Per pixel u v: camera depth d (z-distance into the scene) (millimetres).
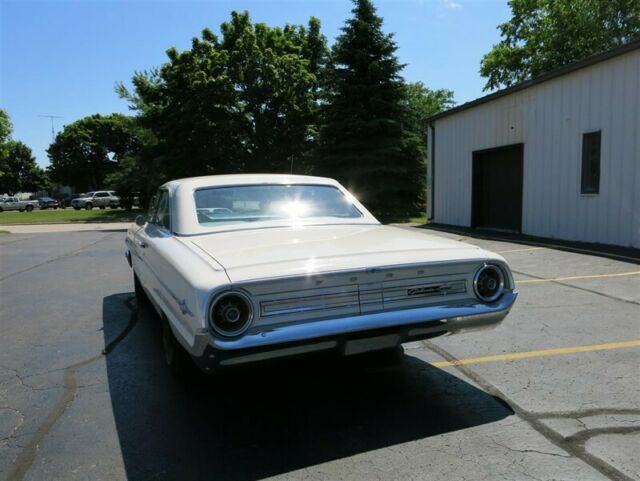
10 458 2926
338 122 22750
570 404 3447
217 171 27688
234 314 2725
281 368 4324
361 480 2635
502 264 3395
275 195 4473
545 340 4809
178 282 3096
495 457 2814
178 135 26359
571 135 11461
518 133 13289
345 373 4180
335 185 4875
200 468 2787
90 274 9523
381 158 22078
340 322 2912
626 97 9969
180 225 3961
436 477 2641
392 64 22984
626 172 10055
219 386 3971
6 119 41156
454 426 3205
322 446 3008
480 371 4109
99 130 72875
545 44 30531
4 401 3734
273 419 3387
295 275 2832
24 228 23484
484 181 15219
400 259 3137
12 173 76688
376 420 3330
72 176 73750
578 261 8875
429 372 4141
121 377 4184
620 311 5703
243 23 29047
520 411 3375
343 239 3672
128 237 6570
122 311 6492
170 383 4039
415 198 24203
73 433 3221
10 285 8516
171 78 26688
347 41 23062
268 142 29125
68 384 4051
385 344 3119
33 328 5750
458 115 16062
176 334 3189
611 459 2756
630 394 3576
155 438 3143
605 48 28781
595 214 10883
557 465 2713
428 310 3135
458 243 3645
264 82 27797
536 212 12742
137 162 31031
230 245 3441
